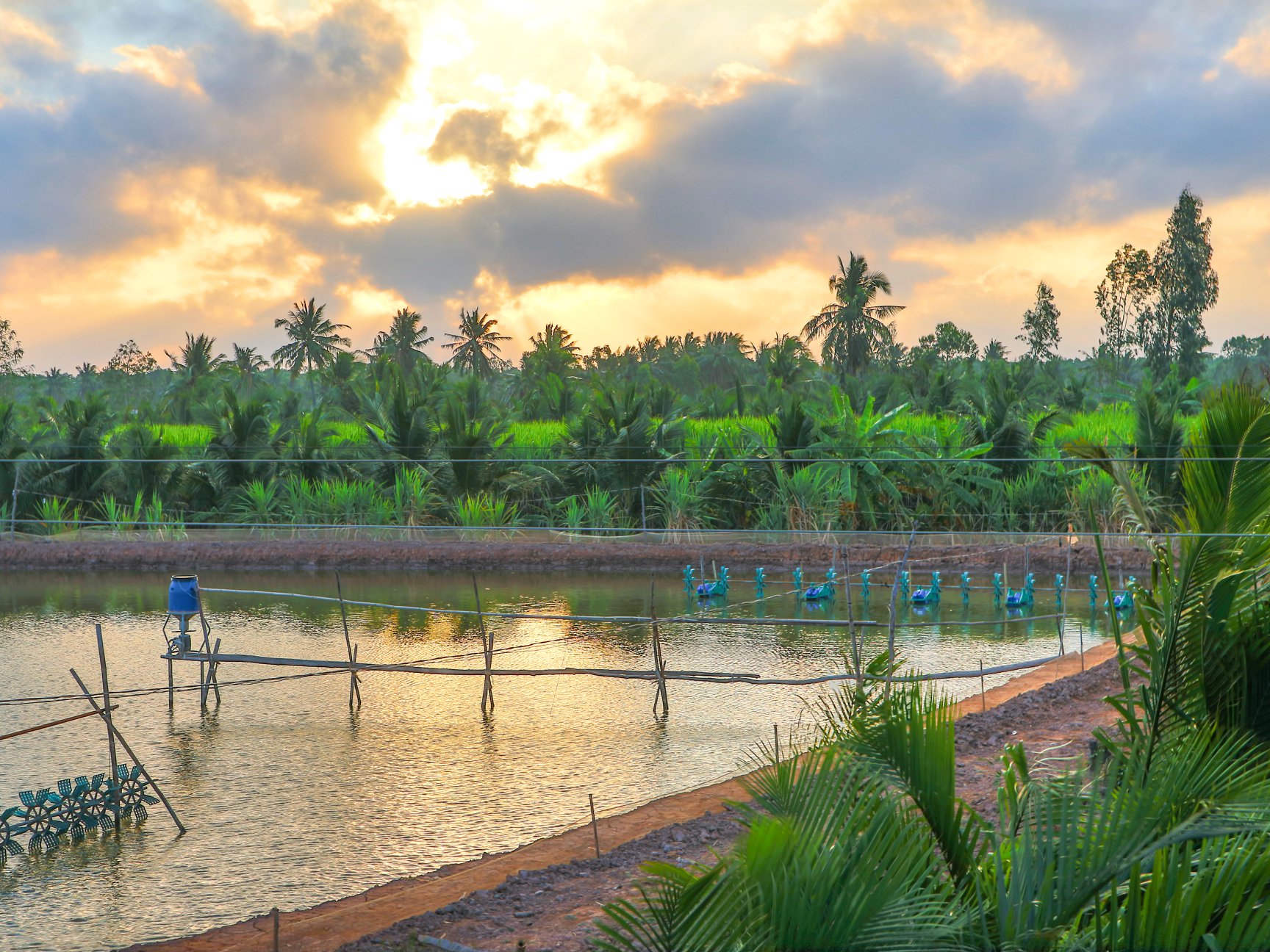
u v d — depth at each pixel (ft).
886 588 109.91
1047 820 17.37
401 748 55.36
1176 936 15.20
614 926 27.27
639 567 120.88
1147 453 109.60
